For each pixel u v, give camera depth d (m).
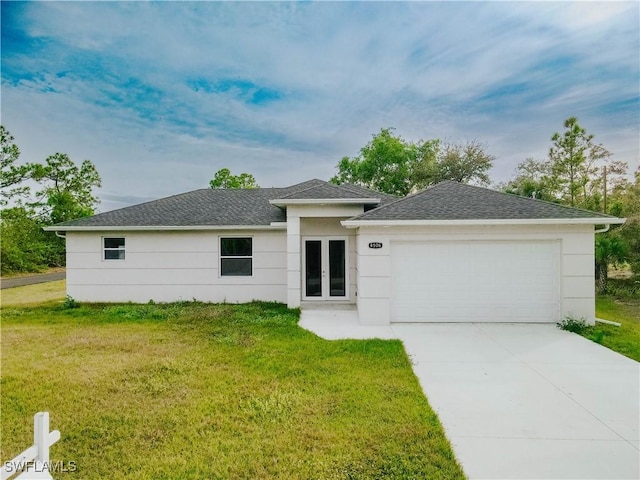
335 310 11.91
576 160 22.12
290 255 11.95
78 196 40.94
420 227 9.79
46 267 34.19
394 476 3.51
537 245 9.69
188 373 6.26
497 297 9.82
